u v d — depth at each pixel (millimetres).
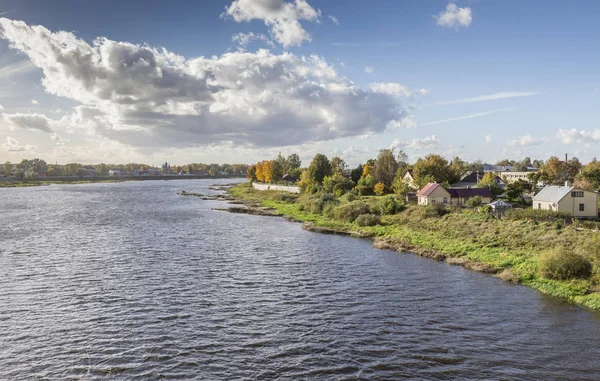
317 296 36562
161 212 103688
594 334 28531
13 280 40750
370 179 126000
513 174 173875
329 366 24172
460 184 120375
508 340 27672
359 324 30297
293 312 32625
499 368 23969
